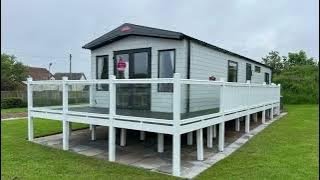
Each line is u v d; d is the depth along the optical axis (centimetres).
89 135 1003
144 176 563
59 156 709
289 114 1611
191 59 891
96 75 1074
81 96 945
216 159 685
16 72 3625
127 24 965
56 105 854
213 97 849
